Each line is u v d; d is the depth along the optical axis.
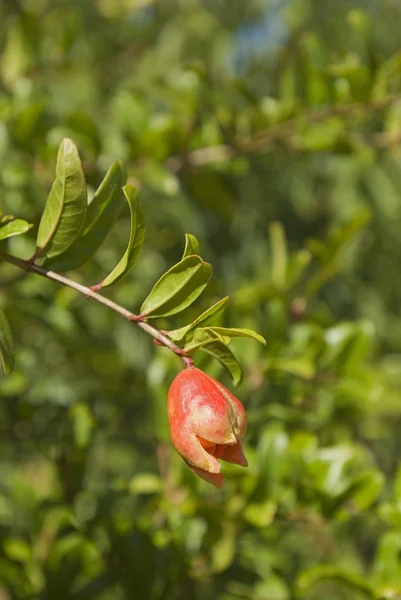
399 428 1.89
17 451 1.34
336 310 2.05
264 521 0.81
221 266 1.85
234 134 0.97
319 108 0.96
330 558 1.37
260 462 0.82
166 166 0.96
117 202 0.69
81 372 1.19
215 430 0.62
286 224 2.05
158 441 0.90
